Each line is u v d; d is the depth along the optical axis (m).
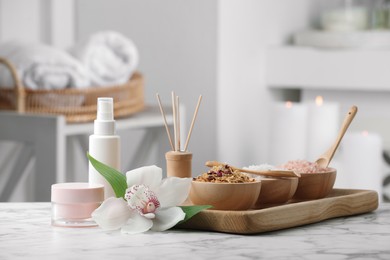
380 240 1.05
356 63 3.56
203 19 3.24
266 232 1.11
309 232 1.11
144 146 2.87
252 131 3.55
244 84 3.45
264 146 3.68
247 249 0.99
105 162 1.19
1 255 0.95
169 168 1.23
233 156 3.39
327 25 3.88
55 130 2.25
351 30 3.83
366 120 3.62
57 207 1.14
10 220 1.19
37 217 1.22
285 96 3.86
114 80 2.58
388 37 3.70
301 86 3.63
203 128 3.27
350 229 1.14
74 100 2.41
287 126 3.29
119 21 3.36
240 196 1.15
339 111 3.66
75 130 2.32
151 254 0.96
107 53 2.55
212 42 3.23
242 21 3.40
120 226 1.10
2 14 2.88
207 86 3.25
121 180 1.14
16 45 2.45
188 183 1.15
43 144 2.27
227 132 3.32
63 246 1.00
